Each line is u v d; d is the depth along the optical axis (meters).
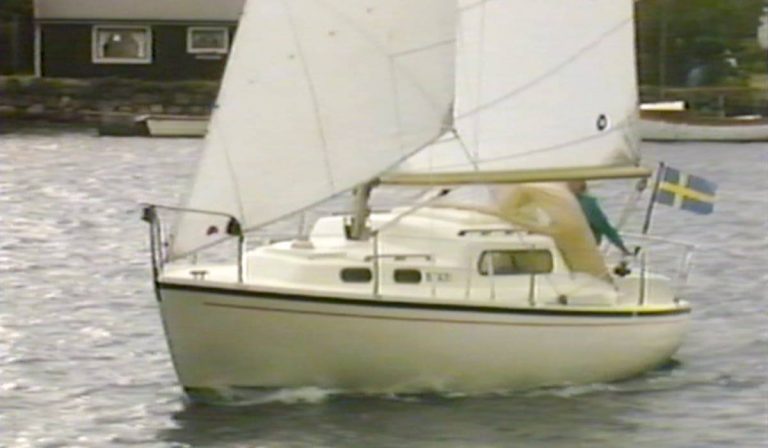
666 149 116.12
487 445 35.50
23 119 139.00
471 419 36.84
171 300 36.34
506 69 39.56
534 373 38.34
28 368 42.44
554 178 39.62
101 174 96.50
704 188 43.38
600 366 39.19
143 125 125.88
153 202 82.81
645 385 40.09
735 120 119.88
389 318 36.81
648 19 140.00
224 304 36.25
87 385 40.62
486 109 39.44
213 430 36.12
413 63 37.88
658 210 75.81
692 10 140.50
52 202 82.44
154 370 42.09
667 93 136.12
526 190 39.44
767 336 46.56
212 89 139.25
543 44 39.81
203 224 37.03
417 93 37.91
